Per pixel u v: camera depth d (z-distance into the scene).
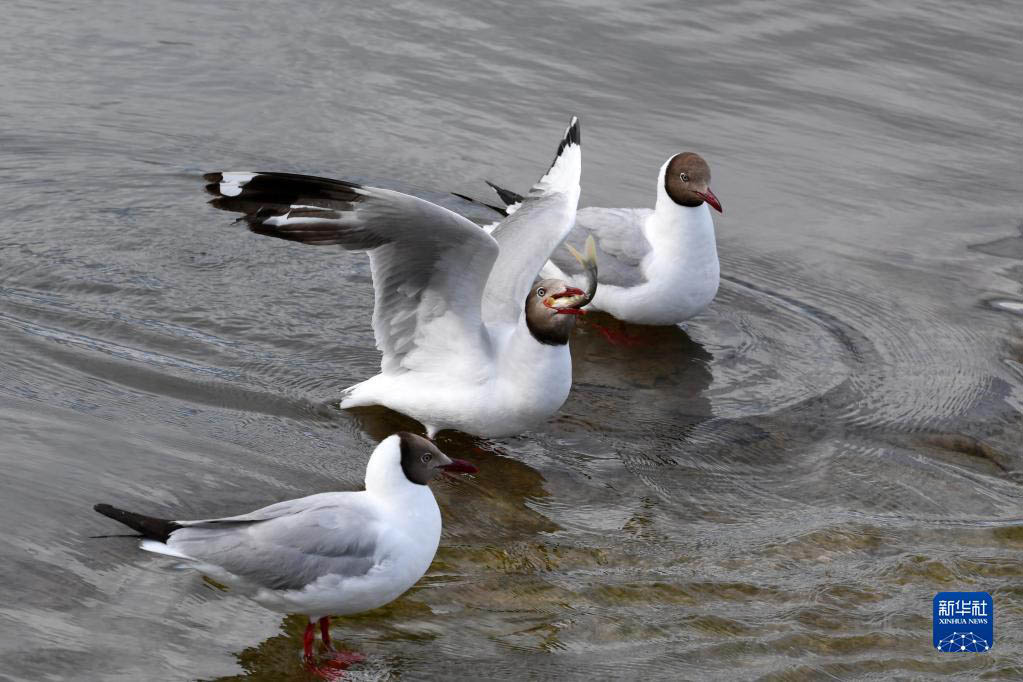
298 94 18.80
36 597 9.16
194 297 14.17
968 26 22.69
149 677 8.66
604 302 14.83
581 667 9.39
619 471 12.17
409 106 18.78
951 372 14.26
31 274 14.15
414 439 9.40
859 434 13.05
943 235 17.08
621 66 20.56
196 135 17.52
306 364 13.23
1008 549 11.37
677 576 10.63
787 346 14.59
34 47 19.48
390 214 11.31
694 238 14.40
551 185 14.01
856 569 10.90
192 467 11.06
